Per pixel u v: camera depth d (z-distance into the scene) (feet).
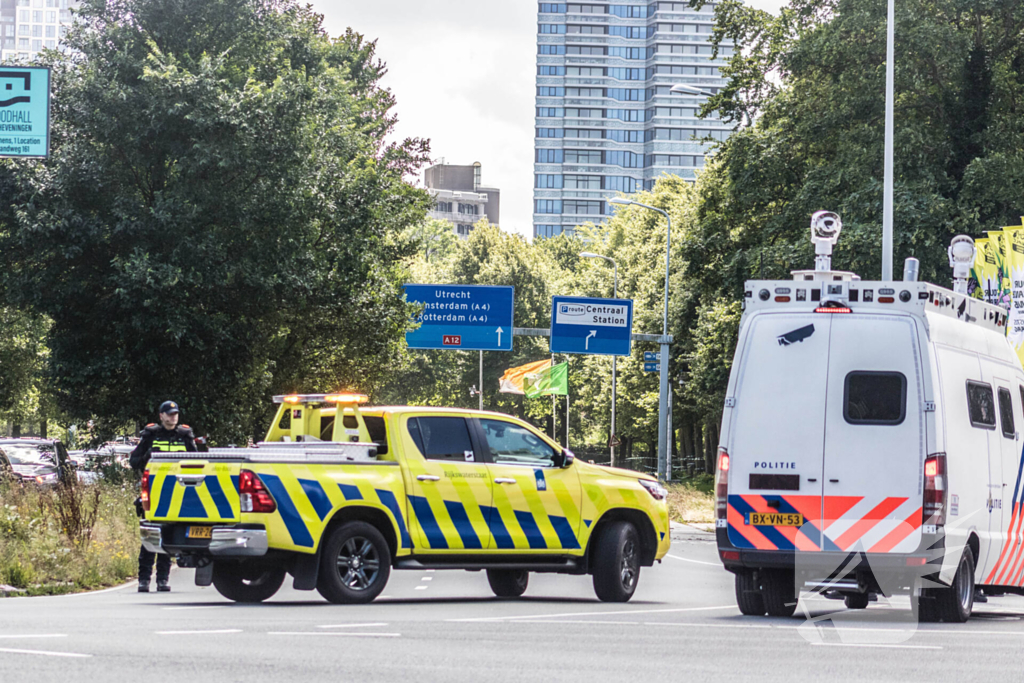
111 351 230.48
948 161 254.47
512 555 101.14
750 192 274.57
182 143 226.17
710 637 74.08
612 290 609.83
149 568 109.91
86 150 224.12
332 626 74.49
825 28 261.24
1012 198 243.40
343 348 269.64
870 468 86.43
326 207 240.94
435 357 624.59
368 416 99.30
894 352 86.99
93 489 159.53
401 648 64.44
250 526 89.66
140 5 238.68
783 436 88.07
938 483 85.46
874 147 248.73
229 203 225.56
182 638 66.64
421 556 97.19
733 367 89.86
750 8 301.02
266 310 236.22
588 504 104.99
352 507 94.02
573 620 82.99
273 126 227.61
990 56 261.03
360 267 248.11
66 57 232.53
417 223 286.25
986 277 181.16
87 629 70.38
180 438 111.65
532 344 652.07
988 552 94.58
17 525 126.52
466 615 84.84
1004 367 102.32
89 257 226.79
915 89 255.29
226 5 243.81
